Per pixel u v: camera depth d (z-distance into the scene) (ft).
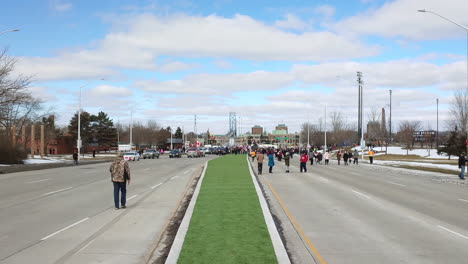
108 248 28.45
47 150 283.79
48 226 35.86
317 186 71.97
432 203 51.21
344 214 42.50
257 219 37.06
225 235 30.68
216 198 51.34
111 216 41.09
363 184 76.48
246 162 152.66
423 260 25.57
